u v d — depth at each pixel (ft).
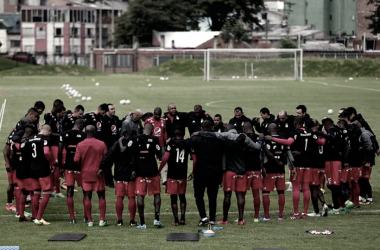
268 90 377.50
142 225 88.94
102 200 91.09
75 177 94.02
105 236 82.99
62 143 95.14
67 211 102.22
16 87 402.93
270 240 79.46
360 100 302.04
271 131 94.89
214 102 292.20
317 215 97.14
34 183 92.43
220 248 75.31
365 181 106.83
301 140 94.68
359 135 102.73
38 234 84.64
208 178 89.71
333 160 99.40
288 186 119.65
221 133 90.63
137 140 89.45
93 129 91.97
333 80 512.63
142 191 89.51
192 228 88.84
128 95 333.83
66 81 483.10
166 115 118.11
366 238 80.28
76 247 76.23
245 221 94.02
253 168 92.12
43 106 110.52
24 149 91.97
